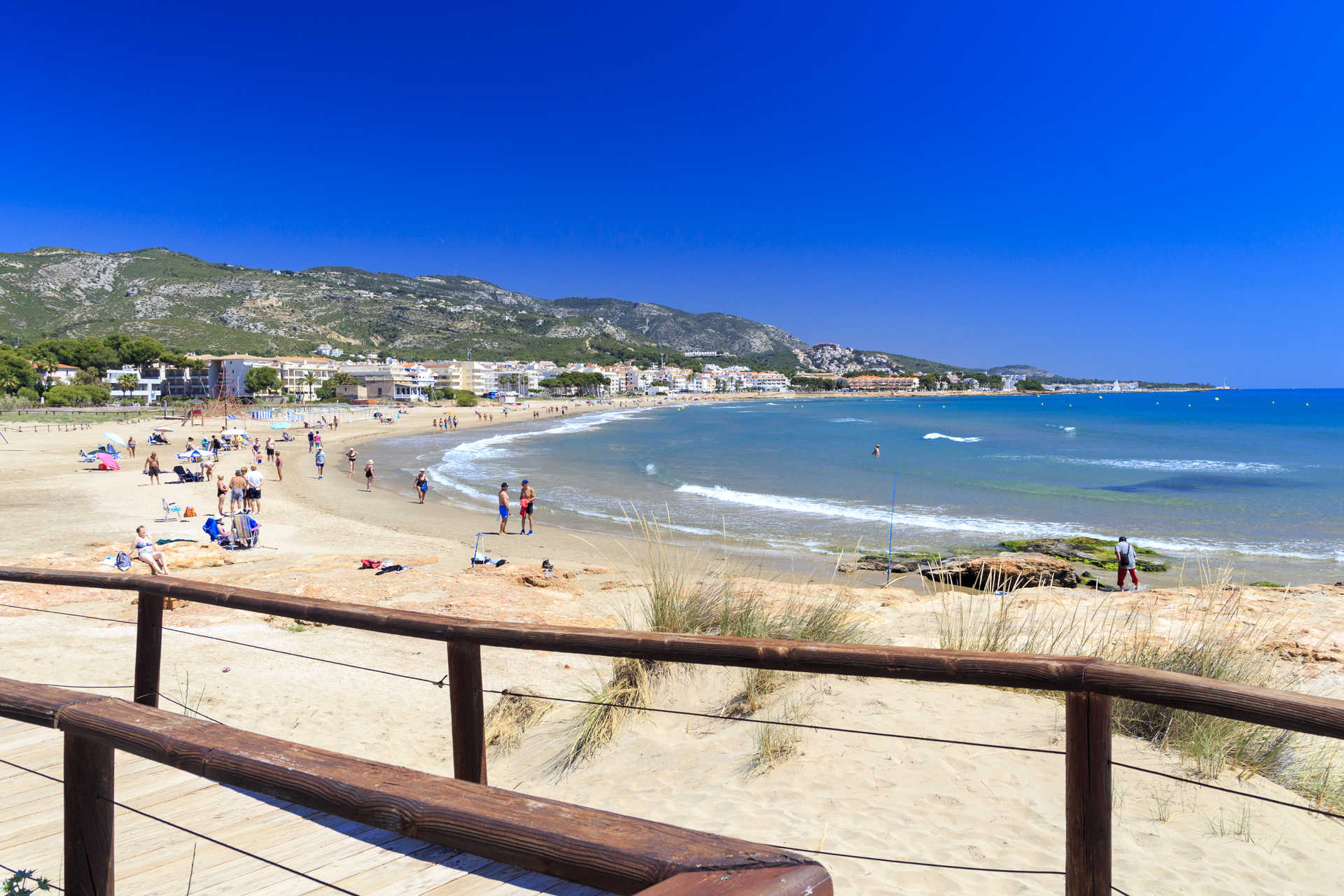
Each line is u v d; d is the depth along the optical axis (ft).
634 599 33.71
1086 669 5.91
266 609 10.39
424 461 154.40
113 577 12.51
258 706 20.95
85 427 215.92
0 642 26.76
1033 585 52.13
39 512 79.71
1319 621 28.66
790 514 87.76
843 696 16.15
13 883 6.01
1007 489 108.47
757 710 15.98
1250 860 9.99
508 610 35.06
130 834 9.34
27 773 11.86
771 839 11.41
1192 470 134.41
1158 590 37.83
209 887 8.04
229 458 146.30
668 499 100.48
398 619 9.57
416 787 4.05
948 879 9.94
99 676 22.95
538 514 88.12
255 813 9.86
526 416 374.22
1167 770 12.30
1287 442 199.21
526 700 18.74
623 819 3.56
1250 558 63.00
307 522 79.92
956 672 6.34
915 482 117.60
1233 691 5.34
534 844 3.44
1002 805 11.66
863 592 37.14
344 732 19.33
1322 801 11.53
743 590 20.97
